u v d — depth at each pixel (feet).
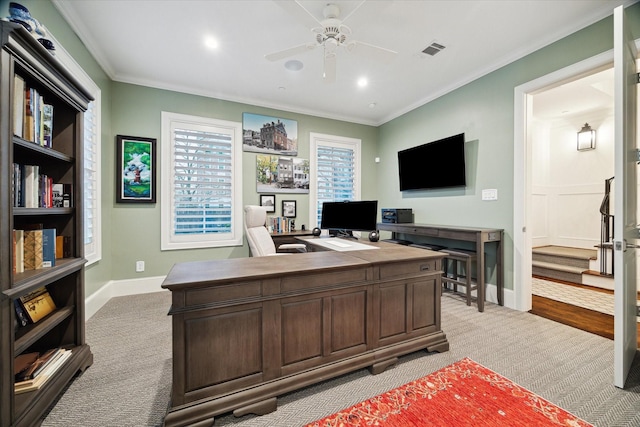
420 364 5.84
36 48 3.98
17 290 3.68
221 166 12.37
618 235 5.00
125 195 10.60
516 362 5.92
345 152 15.58
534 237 16.01
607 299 10.18
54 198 5.34
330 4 6.74
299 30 7.88
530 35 8.08
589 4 6.82
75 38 7.59
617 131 4.99
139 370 5.67
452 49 8.80
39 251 4.64
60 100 5.45
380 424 4.19
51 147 5.17
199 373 4.17
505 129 9.45
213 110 12.19
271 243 9.74
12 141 3.72
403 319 6.04
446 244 11.75
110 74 10.11
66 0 6.63
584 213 15.23
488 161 10.05
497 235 9.38
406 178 13.55
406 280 6.07
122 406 4.62
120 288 10.59
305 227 14.30
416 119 13.44
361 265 5.45
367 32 7.92
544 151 16.34
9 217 3.65
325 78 8.21
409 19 7.36
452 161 11.18
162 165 11.23
